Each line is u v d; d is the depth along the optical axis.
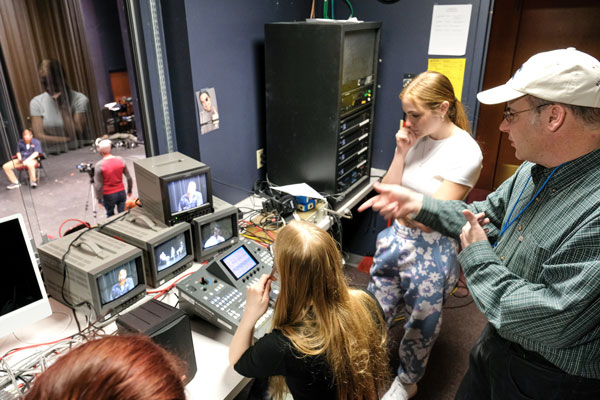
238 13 2.22
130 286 1.62
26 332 1.52
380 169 3.07
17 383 1.32
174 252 1.79
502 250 1.28
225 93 2.27
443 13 2.53
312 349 1.07
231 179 2.45
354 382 1.11
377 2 2.69
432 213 1.42
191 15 1.96
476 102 2.62
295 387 1.12
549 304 1.02
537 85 1.04
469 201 3.24
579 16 2.51
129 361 0.47
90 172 3.12
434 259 1.84
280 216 2.27
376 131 2.99
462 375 2.25
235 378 1.35
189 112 2.13
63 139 4.64
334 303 1.13
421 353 1.96
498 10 2.69
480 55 2.52
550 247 1.11
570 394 1.15
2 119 2.28
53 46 4.56
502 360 1.29
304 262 1.09
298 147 2.39
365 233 3.29
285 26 2.18
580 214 1.05
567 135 1.04
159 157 1.93
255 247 1.84
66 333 1.52
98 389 0.43
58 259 1.55
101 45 4.96
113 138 4.27
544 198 1.16
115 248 1.60
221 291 1.59
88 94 4.94
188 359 1.31
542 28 2.62
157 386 0.45
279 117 2.39
